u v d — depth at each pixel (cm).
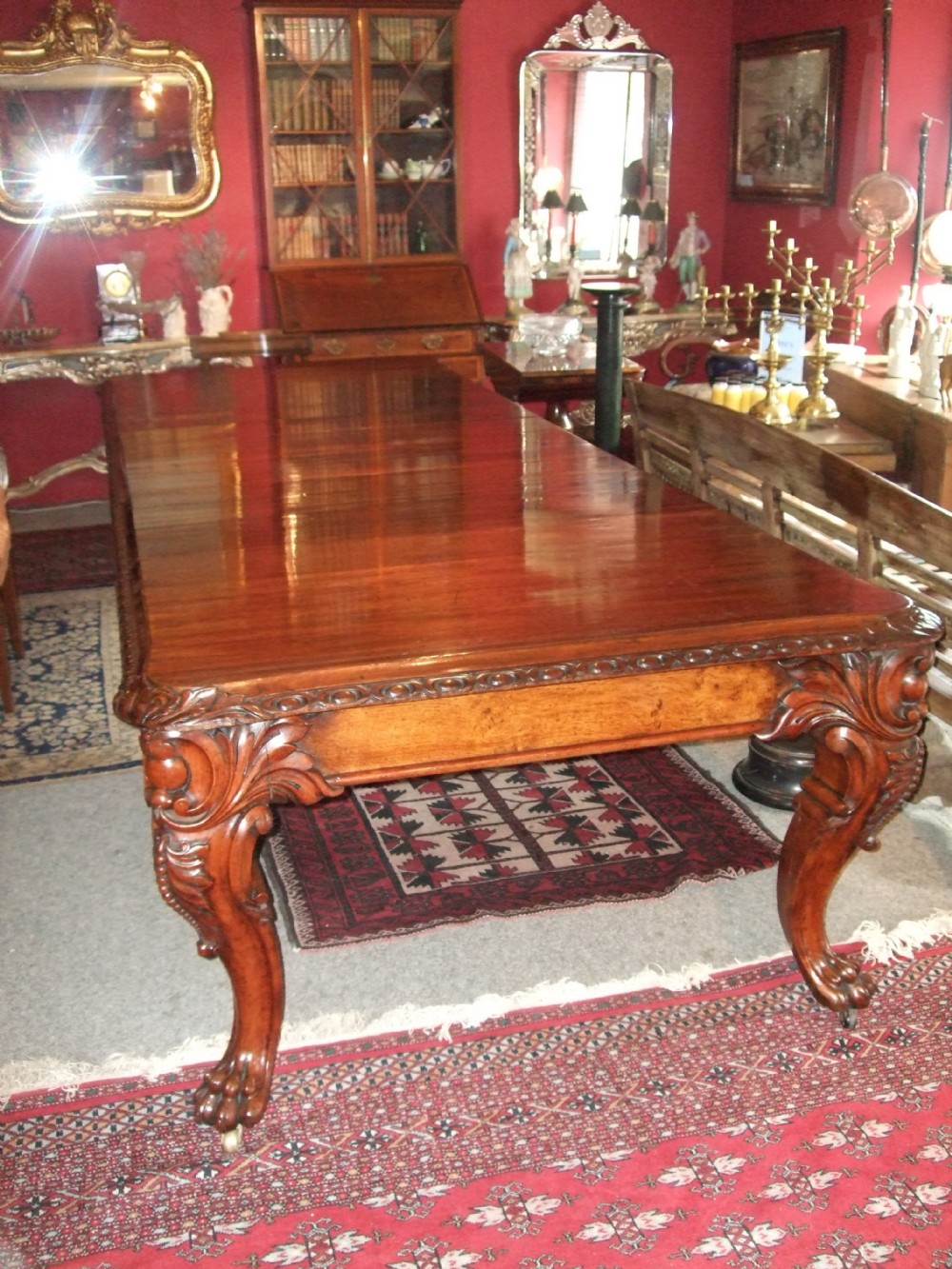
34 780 305
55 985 223
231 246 604
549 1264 161
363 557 192
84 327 590
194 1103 185
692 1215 168
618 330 370
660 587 177
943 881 250
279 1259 163
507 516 214
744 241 657
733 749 315
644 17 632
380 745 160
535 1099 191
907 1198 170
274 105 571
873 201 479
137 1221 170
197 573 185
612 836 272
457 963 226
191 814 156
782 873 205
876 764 179
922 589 274
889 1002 213
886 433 386
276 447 269
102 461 564
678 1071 196
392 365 386
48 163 562
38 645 399
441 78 594
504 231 649
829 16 557
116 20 555
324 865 262
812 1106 188
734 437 292
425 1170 177
